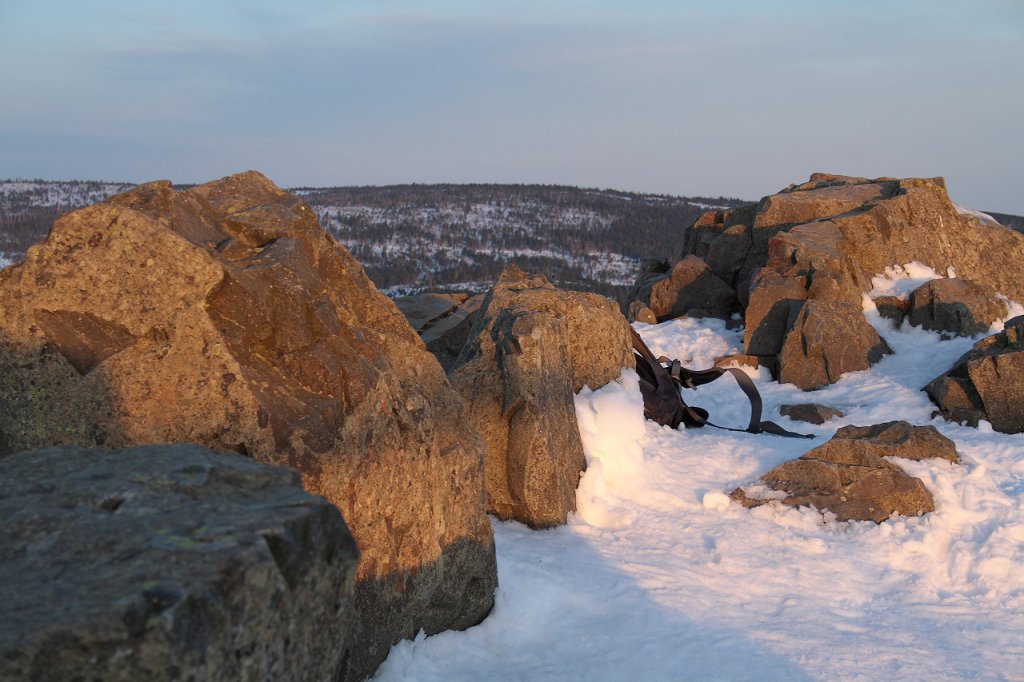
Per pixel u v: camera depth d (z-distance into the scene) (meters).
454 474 4.71
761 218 15.36
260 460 3.63
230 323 3.80
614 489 7.05
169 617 2.17
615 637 4.78
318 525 2.76
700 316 15.40
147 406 3.62
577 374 7.54
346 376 4.07
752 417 9.23
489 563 4.86
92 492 2.76
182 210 4.11
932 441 7.31
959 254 14.41
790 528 6.63
